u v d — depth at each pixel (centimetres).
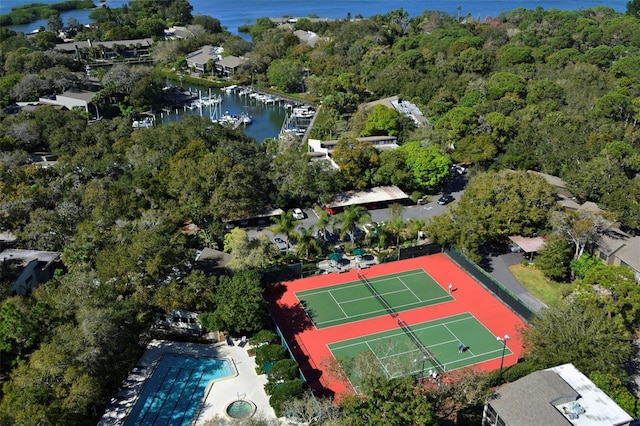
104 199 9900
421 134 13662
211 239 9762
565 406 5494
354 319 8069
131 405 6322
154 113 18938
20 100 18288
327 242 10156
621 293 7188
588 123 13750
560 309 6812
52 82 18925
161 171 11231
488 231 9462
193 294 7250
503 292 8462
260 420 5728
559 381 5703
